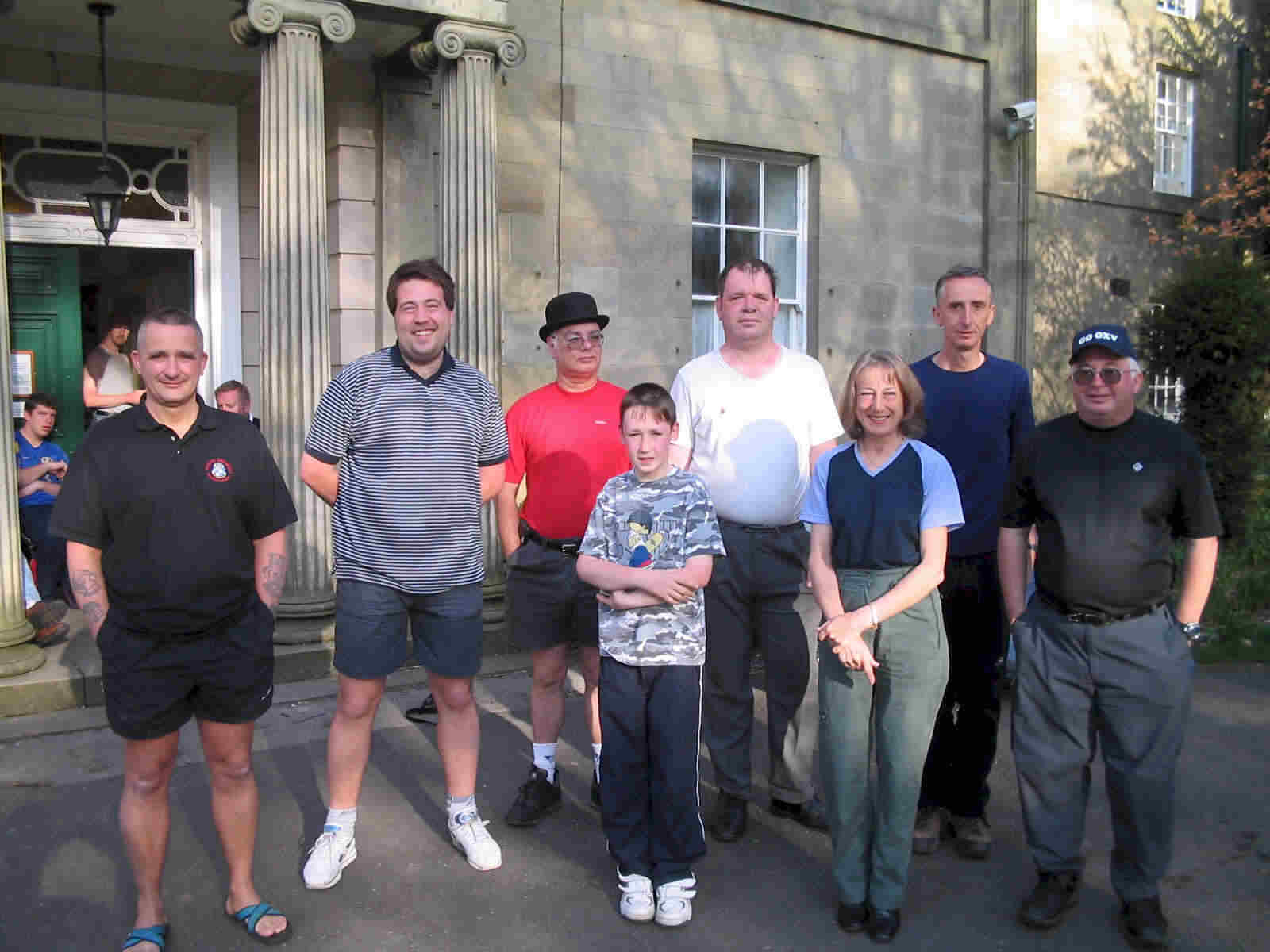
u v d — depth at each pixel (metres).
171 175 7.36
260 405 6.63
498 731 5.23
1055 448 3.48
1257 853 4.06
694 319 8.44
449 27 6.11
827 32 8.75
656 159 7.92
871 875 3.50
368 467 3.64
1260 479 7.31
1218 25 12.62
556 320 4.21
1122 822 3.42
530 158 7.39
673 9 7.95
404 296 3.61
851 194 8.97
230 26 5.95
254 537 3.28
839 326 8.97
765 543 4.04
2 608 5.32
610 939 3.40
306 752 4.89
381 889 3.68
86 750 4.80
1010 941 3.44
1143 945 3.38
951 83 9.52
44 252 7.16
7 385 5.30
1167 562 3.41
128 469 3.02
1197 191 12.63
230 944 3.30
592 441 4.23
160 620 3.04
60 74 6.76
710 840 4.13
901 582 3.38
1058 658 3.47
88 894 3.59
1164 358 7.44
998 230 9.81
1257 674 6.40
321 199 5.80
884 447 3.52
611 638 3.57
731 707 4.12
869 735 3.51
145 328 3.01
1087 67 11.28
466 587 3.77
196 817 4.20
